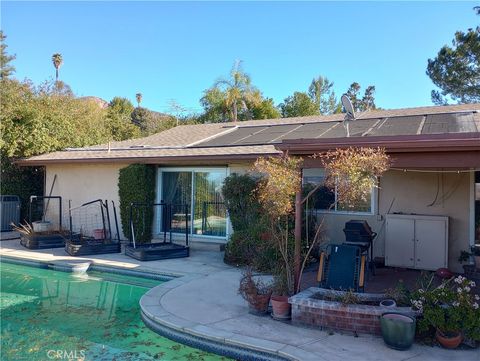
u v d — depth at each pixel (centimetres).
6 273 1131
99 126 2688
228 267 1074
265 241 995
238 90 3519
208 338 609
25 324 732
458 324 571
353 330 622
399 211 1084
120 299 896
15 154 1777
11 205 1762
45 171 1764
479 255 918
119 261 1149
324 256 793
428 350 565
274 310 686
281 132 1431
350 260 751
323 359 527
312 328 644
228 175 1326
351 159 604
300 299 656
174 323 655
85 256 1227
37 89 2748
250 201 1149
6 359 584
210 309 730
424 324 587
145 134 4125
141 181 1404
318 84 4325
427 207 1054
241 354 583
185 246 1252
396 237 1027
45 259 1171
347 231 898
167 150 1416
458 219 1020
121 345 635
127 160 1408
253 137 1432
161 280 1023
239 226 1180
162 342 646
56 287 993
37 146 1789
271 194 685
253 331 626
